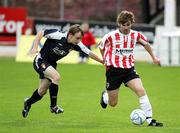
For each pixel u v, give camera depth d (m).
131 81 28.67
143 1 103.81
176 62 77.00
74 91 47.25
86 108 37.47
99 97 43.53
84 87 50.19
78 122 31.31
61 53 30.02
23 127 28.81
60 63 77.44
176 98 43.69
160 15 103.94
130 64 28.91
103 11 103.94
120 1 102.31
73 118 33.03
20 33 82.88
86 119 32.72
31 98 30.75
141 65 76.31
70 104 39.44
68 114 34.62
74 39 29.52
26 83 52.72
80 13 103.69
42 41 59.28
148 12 104.12
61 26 84.50
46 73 29.69
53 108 30.06
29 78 57.06
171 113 35.75
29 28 83.88
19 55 78.50
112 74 29.02
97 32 84.81
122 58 28.89
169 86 52.12
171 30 80.00
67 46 29.84
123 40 28.78
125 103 40.25
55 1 103.69
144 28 83.56
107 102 31.42
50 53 29.97
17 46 80.19
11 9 85.69
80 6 103.88
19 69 66.44
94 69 68.88
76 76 59.91
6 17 86.06
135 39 28.95
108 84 29.23
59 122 31.17
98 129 28.19
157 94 46.16
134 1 104.38
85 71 65.88
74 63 78.12
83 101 41.09
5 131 27.42
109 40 28.92
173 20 80.06
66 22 84.62
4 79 56.00
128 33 28.86
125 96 44.34
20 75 59.81
